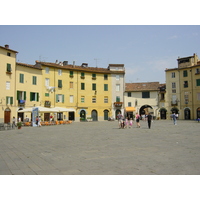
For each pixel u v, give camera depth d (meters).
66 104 48.16
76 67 51.44
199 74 50.38
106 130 21.72
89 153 9.18
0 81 35.72
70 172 6.26
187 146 10.35
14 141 14.16
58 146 11.52
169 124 30.47
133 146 10.77
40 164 7.32
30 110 32.03
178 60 55.12
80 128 25.89
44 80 44.50
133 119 54.56
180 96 53.81
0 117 35.59
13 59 38.12
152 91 56.03
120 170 6.32
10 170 6.59
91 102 51.84
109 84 54.16
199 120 37.03
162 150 9.42
